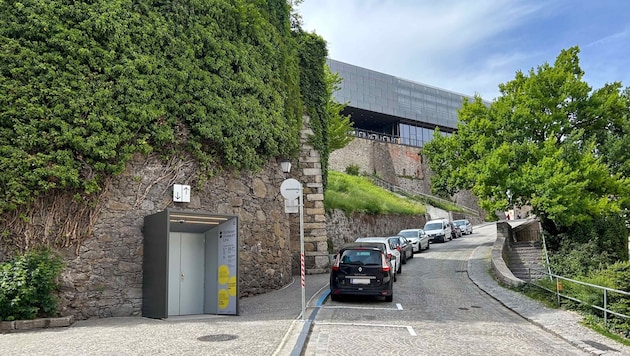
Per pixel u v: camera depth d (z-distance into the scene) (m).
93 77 12.44
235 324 10.84
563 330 11.25
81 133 12.04
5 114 11.25
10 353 7.94
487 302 15.69
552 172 24.95
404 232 32.66
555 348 9.74
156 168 13.70
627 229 28.67
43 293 11.00
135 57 13.27
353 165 54.44
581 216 24.44
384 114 61.72
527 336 10.85
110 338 9.18
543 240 25.81
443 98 68.62
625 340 10.30
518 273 24.88
